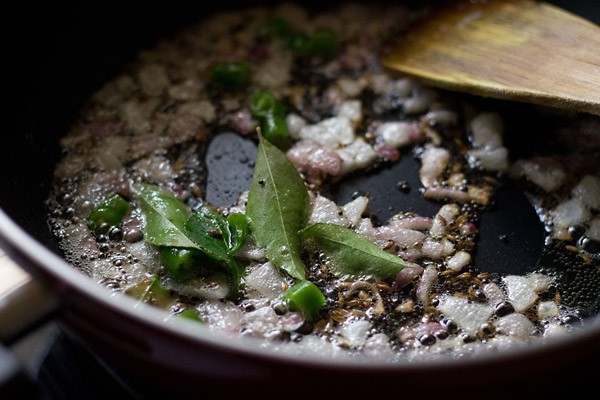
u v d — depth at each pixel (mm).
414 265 262
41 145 290
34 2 283
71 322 222
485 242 273
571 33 292
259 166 270
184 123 303
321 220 273
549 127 301
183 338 206
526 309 257
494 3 311
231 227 266
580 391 223
